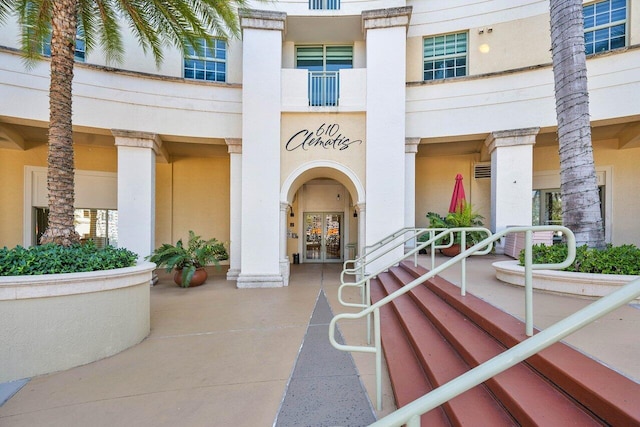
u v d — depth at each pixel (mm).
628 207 9898
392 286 6410
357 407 2977
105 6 7070
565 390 2008
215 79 10086
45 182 10617
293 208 13758
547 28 8938
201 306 6574
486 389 2402
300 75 8914
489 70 9461
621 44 8281
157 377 3605
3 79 7586
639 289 1172
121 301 4359
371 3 9156
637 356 2223
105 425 2779
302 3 9250
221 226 12797
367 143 8758
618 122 8125
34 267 3838
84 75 8367
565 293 3996
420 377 3035
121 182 8766
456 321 3545
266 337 4809
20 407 3041
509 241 8688
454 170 12047
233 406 3031
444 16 9828
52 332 3750
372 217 8664
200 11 7352
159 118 9156
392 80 8750
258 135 8711
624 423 1614
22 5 6453
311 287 8469
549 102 8523
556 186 10766
